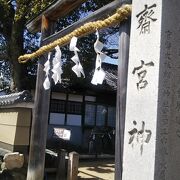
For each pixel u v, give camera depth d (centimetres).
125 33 405
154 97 304
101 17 483
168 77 309
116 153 388
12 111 806
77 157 770
